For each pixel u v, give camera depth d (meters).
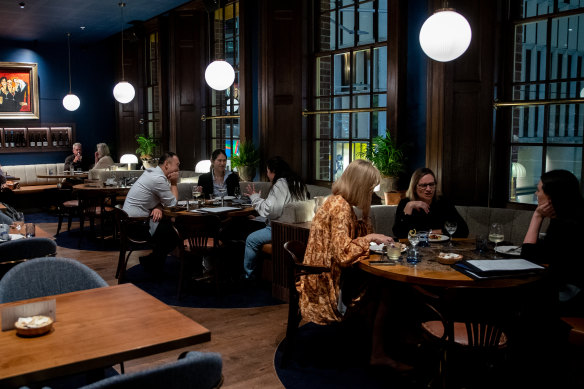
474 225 4.40
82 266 2.40
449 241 3.52
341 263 2.93
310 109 6.46
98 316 1.96
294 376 3.12
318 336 3.77
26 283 2.29
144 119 10.18
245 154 6.72
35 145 10.48
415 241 3.01
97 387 1.26
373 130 5.67
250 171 6.77
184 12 8.28
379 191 5.40
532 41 4.39
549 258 2.81
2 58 10.07
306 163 6.53
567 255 2.75
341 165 6.11
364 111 5.67
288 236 4.47
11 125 10.23
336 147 6.16
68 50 10.68
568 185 2.84
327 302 3.07
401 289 3.35
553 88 4.27
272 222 4.65
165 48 8.96
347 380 3.07
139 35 9.44
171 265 5.88
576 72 4.09
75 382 2.54
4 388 1.46
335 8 6.08
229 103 7.92
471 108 4.63
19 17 8.44
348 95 5.95
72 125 10.80
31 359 1.58
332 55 6.13
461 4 4.57
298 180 4.80
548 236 2.86
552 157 4.31
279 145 6.63
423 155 5.00
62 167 10.59
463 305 2.37
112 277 5.36
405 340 3.58
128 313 1.99
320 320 3.07
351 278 3.14
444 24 3.74
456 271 2.75
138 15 8.71
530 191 4.48
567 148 4.20
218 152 5.85
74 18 8.62
